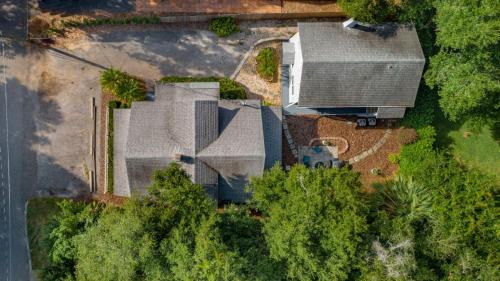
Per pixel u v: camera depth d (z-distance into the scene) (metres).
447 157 40.19
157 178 34.28
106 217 33.88
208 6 40.91
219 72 41.84
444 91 37.19
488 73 35.81
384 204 38.25
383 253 33.94
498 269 35.16
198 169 36.97
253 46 42.03
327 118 42.00
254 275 34.19
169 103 38.34
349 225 33.00
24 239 41.00
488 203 34.94
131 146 36.88
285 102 41.91
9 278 40.97
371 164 42.16
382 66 37.31
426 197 36.22
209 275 31.20
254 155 37.12
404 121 41.41
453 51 37.69
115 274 32.59
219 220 33.16
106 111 41.06
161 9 40.75
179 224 32.75
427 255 36.59
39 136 40.94
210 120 37.03
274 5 41.31
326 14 41.66
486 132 42.41
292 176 34.94
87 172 41.16
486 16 33.09
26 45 40.66
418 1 37.03
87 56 41.06
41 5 40.38
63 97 41.03
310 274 34.50
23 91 40.78
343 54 37.16
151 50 41.44
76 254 35.78
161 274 32.47
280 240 33.09
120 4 40.66
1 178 40.72
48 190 41.03
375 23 38.22
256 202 37.56
